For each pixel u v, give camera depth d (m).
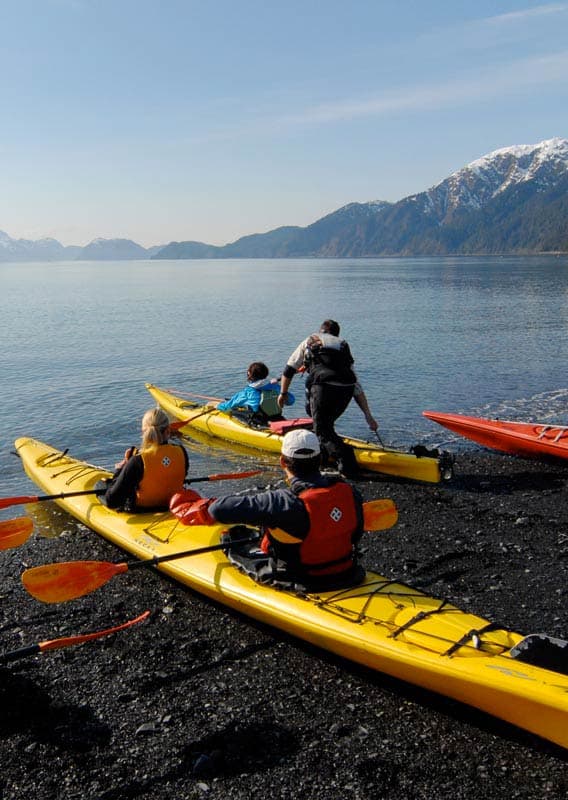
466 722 4.34
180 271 168.88
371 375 18.16
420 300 45.47
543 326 28.48
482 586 6.21
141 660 5.16
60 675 4.97
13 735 4.30
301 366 10.09
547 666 4.16
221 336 27.83
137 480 6.79
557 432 10.98
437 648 4.38
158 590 6.35
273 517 4.66
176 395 16.11
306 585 5.04
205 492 9.65
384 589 5.10
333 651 4.82
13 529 5.86
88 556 7.27
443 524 7.89
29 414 14.55
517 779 3.83
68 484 8.85
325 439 9.73
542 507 8.47
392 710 4.47
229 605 5.56
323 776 3.88
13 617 5.91
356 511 4.94
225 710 4.51
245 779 3.87
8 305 48.66
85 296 60.12
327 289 63.06
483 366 19.28
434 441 12.07
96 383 17.91
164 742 4.20
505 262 169.62
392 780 3.84
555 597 5.98
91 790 3.81
